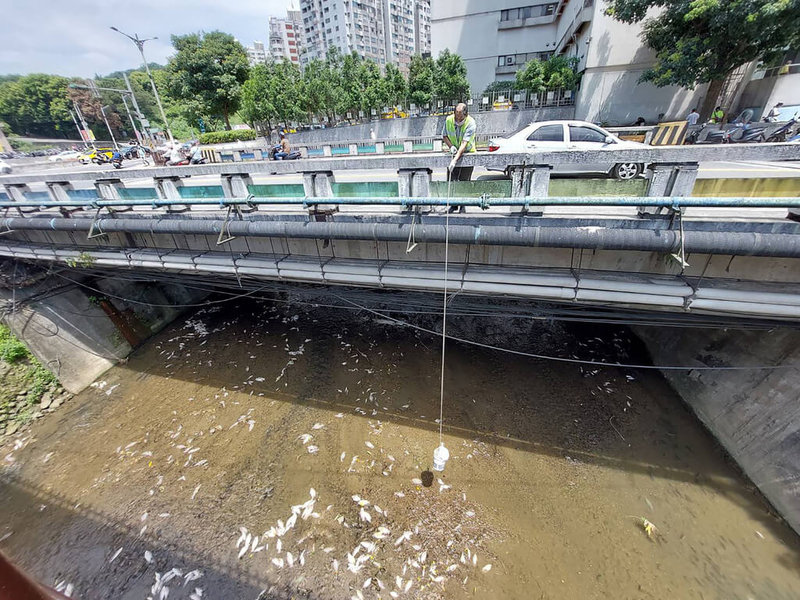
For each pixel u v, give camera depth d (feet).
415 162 17.06
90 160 82.53
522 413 22.26
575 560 15.58
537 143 25.77
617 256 15.78
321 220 17.84
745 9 38.27
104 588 15.90
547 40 100.37
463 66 87.10
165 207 20.95
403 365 26.58
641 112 61.82
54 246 25.45
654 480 18.21
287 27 276.82
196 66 94.58
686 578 14.79
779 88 52.54
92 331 29.35
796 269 13.96
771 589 14.21
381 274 18.06
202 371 27.89
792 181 13.19
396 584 15.23
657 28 48.29
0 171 49.34
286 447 21.24
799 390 15.89
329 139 82.07
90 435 23.32
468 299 23.48
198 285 26.66
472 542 16.37
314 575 15.66
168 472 20.42
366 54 217.36
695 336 21.79
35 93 187.42
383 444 20.93
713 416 19.65
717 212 15.48
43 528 18.38
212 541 17.13
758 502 16.63
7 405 24.04
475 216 15.97
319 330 31.30
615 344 26.84
